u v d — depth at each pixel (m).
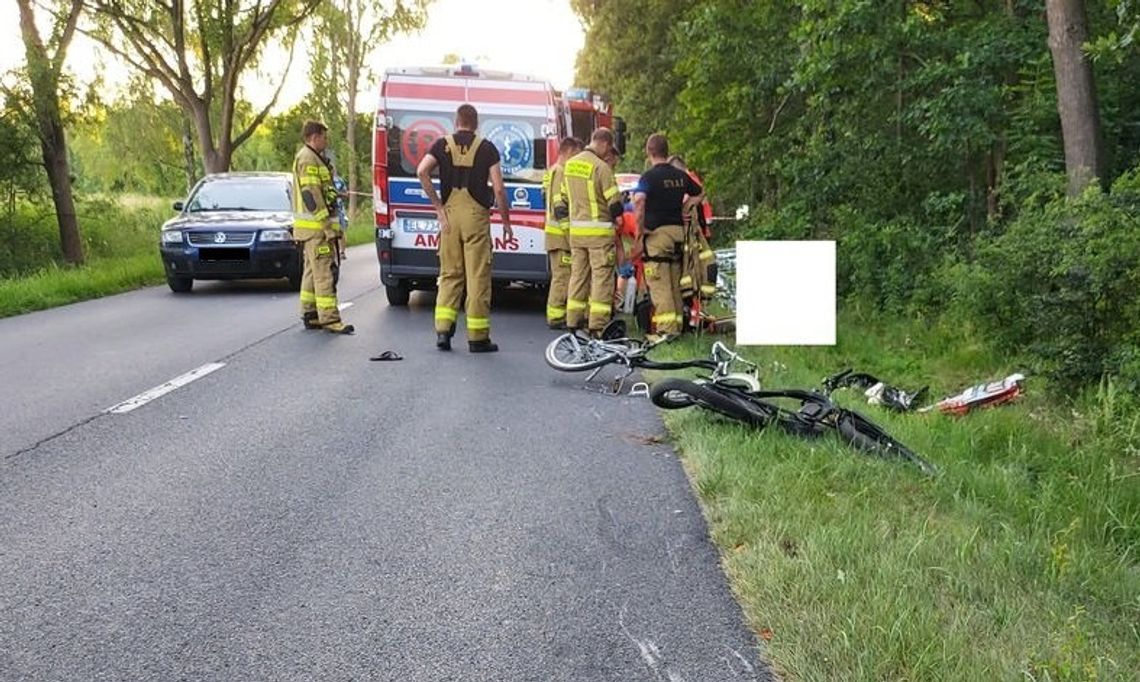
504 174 11.48
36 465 5.12
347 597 3.52
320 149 9.93
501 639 3.21
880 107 12.20
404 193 11.55
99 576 3.69
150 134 34.38
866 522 4.04
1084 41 8.44
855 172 12.27
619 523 4.30
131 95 31.08
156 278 15.95
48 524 4.24
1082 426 5.65
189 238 13.62
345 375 7.71
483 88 11.46
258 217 14.22
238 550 3.95
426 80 11.46
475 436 5.80
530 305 12.92
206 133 25.83
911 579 3.48
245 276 13.87
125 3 24.12
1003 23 10.53
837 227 12.48
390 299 12.51
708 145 18.03
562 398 6.94
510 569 3.78
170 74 25.20
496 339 9.80
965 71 10.30
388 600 3.50
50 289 13.17
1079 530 4.10
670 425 5.98
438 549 3.98
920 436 5.70
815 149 13.00
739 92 16.58
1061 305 6.41
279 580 3.66
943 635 3.05
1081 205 7.06
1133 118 10.37
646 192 8.96
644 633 3.26
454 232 8.79
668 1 29.59
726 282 11.98
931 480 4.77
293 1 26.14
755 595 3.46
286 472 5.03
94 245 20.12
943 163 11.63
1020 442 5.50
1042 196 8.91
